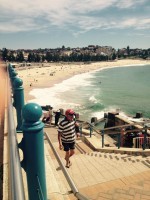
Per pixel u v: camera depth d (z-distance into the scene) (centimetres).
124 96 5566
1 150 525
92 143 956
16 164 148
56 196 355
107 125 2705
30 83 7550
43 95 5291
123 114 3722
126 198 483
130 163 677
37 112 188
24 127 188
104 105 4388
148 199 477
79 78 9975
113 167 650
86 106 4231
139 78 10400
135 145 1233
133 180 562
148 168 631
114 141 1555
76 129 622
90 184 549
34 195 205
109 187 531
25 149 197
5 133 508
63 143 602
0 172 451
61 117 1995
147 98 5319
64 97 5103
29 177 201
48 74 10956
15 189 125
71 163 659
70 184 283
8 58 19212
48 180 395
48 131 1309
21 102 482
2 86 955
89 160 718
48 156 508
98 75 11781
